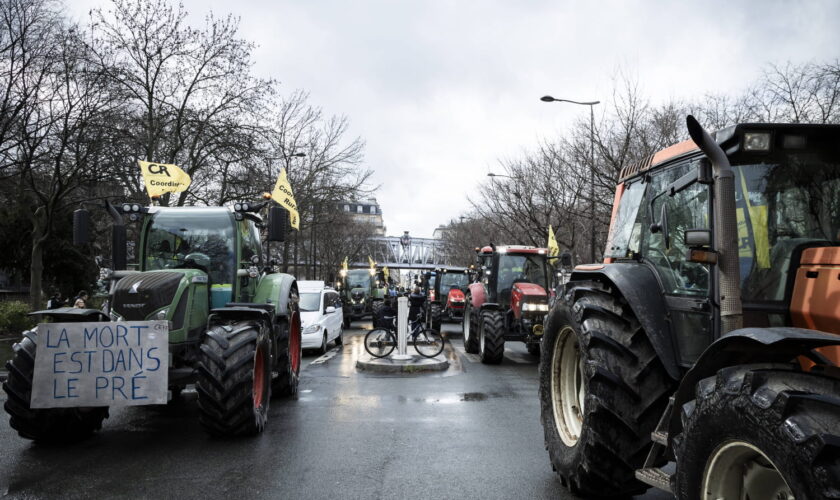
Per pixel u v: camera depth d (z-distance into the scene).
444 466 5.31
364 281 34.00
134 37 20.50
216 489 4.69
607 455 3.95
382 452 5.80
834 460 2.01
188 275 6.96
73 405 5.91
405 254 75.19
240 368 6.16
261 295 8.67
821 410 2.13
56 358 5.95
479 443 6.16
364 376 11.48
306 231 40.56
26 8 15.09
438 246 72.00
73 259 29.69
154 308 6.52
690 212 3.96
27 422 5.97
